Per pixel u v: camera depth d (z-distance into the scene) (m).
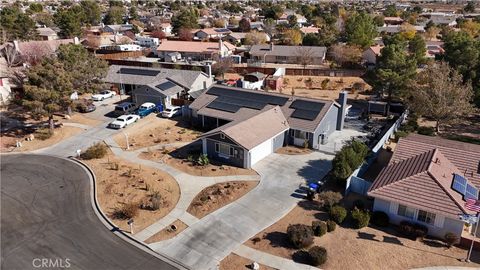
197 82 62.16
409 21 151.00
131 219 28.14
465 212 25.88
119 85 63.44
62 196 32.59
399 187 28.62
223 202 31.73
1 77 57.12
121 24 154.38
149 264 24.70
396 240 27.00
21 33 102.69
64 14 112.44
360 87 68.50
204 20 161.25
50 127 47.00
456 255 25.44
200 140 45.00
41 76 45.00
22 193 32.97
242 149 37.25
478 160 33.12
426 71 52.09
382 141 43.28
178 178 35.81
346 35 101.06
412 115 53.66
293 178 36.03
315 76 77.81
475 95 52.03
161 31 126.94
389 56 52.84
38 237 27.22
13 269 24.11
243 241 26.92
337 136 47.06
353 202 31.47
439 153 33.06
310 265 24.48
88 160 39.59
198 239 27.16
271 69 77.69
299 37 107.62
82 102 56.25
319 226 27.17
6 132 47.00
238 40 113.06
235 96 49.81
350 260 24.86
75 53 55.84
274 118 43.28
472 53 54.88
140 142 44.44
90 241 26.89
